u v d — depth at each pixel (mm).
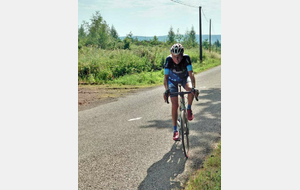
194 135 4656
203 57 27281
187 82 4223
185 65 4074
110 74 14500
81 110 7551
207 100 7520
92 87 12141
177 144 4344
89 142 4711
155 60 18688
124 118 6352
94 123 6039
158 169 3498
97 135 5117
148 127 5465
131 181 3248
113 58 16719
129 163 3752
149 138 4762
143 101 8320
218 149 3836
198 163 3562
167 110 6871
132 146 4410
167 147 4250
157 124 5645
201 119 5617
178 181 3150
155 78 14289
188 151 3889
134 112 6891
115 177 3379
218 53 36719
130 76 14453
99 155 4098
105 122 6086
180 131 3984
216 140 4332
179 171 3393
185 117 3852
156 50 21672
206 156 3752
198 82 11898
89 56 16125
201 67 20125
